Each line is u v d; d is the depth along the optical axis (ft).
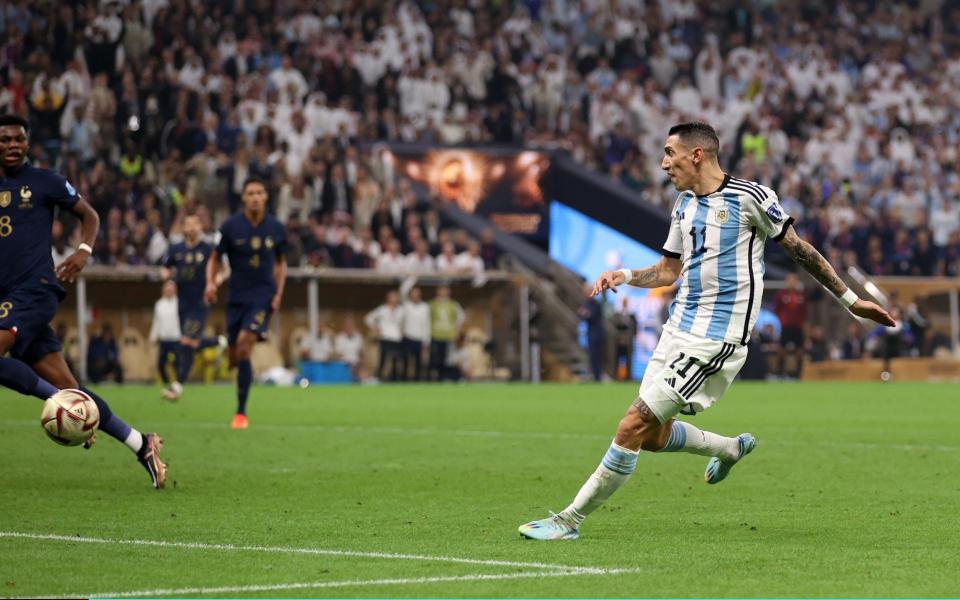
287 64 394.52
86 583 71.00
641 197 415.03
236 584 70.85
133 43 378.94
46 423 99.30
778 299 381.40
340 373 342.64
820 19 520.83
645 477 123.65
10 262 107.14
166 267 226.17
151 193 349.00
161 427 177.99
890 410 223.10
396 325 345.51
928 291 395.75
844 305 90.02
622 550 82.43
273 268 177.17
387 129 413.59
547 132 441.27
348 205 371.56
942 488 116.37
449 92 432.25
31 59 360.28
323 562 77.77
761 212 87.86
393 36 428.56
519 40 458.50
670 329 90.07
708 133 89.25
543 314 371.56
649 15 482.69
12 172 108.27
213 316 334.65
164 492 111.14
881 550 82.79
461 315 353.92
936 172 480.64
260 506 102.99
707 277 88.53
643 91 459.73
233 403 230.48
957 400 253.65
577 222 424.46
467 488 115.34
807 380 375.25
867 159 466.29
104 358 320.50
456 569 75.56
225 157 356.79
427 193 397.19
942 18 548.31
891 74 508.94
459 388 300.81
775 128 460.55
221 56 394.32
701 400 88.22
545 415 205.98
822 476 125.59
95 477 121.19
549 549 82.79
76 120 356.38
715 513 100.17
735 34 487.61
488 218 419.13
